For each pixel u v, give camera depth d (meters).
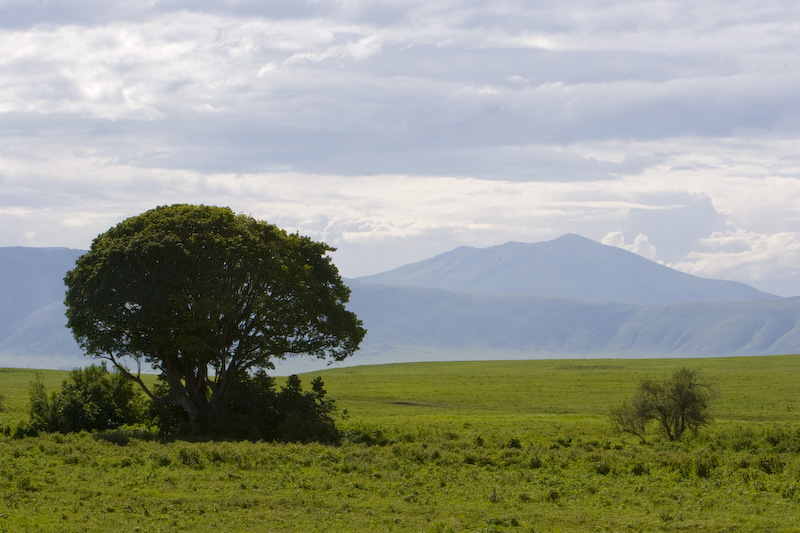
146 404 75.00
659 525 31.89
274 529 30.94
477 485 41.09
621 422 64.94
